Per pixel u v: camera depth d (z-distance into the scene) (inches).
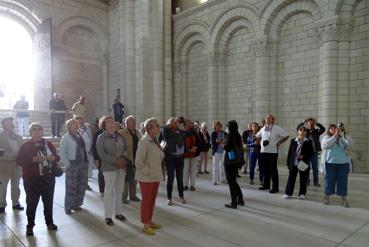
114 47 705.6
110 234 179.0
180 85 652.1
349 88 406.3
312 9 435.5
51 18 612.1
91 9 693.9
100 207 238.5
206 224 196.4
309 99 451.8
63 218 209.6
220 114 571.5
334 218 208.2
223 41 563.5
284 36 481.1
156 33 627.2
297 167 259.3
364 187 305.4
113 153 195.8
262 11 486.3
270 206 239.0
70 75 671.8
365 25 393.4
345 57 404.5
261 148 297.4
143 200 180.4
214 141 329.7
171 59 655.8
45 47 610.2
